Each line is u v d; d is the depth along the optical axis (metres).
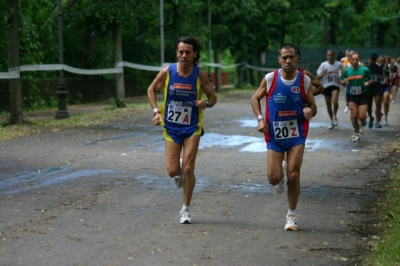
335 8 69.94
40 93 40.28
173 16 48.66
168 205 12.50
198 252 9.36
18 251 9.41
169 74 11.05
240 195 13.47
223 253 9.32
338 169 16.56
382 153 19.30
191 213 11.87
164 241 9.94
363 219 11.33
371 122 25.81
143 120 30.34
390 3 32.56
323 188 14.15
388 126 26.78
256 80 69.19
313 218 11.47
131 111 35.06
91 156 18.83
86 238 10.09
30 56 38.59
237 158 18.48
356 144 21.30
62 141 22.38
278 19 64.62
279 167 10.62
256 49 65.38
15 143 21.78
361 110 21.67
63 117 30.94
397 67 40.22
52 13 41.28
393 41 87.62
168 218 11.45
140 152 19.75
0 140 22.48
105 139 23.02
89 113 33.84
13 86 27.25
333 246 9.66
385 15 75.19
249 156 18.89
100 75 47.38
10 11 26.61
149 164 17.36
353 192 13.69
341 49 77.62
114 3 41.12
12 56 27.11
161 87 11.26
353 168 16.69
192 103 11.05
